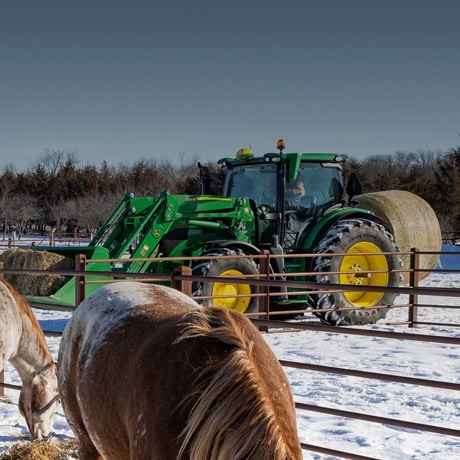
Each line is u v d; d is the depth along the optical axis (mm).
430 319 11352
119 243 10844
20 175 52531
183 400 2186
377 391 6391
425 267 15484
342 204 11516
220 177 12180
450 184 36938
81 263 7574
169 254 10500
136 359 2529
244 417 1999
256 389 2043
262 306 9523
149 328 2676
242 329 2430
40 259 10539
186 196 10594
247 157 11531
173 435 2162
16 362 4703
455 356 8102
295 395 6262
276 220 10711
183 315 2590
